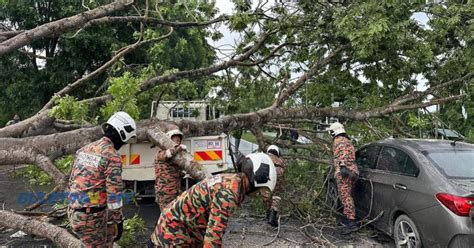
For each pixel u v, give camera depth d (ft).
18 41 20.72
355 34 19.95
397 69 25.18
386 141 19.45
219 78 28.25
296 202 21.33
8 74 47.14
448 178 14.65
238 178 8.35
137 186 22.86
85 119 21.12
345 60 25.85
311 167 25.76
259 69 28.78
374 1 20.40
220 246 8.11
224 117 22.66
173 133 18.74
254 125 23.89
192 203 8.70
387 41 20.42
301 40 25.64
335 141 19.45
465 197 13.47
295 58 27.71
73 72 47.21
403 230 16.16
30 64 48.62
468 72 25.02
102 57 46.80
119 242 16.63
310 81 27.35
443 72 25.27
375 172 18.71
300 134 26.30
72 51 44.55
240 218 21.49
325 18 23.29
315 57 26.32
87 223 11.61
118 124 11.93
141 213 22.58
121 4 23.76
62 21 21.83
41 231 14.89
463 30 23.15
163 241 9.03
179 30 50.60
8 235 17.88
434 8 23.62
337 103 28.91
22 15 44.55
